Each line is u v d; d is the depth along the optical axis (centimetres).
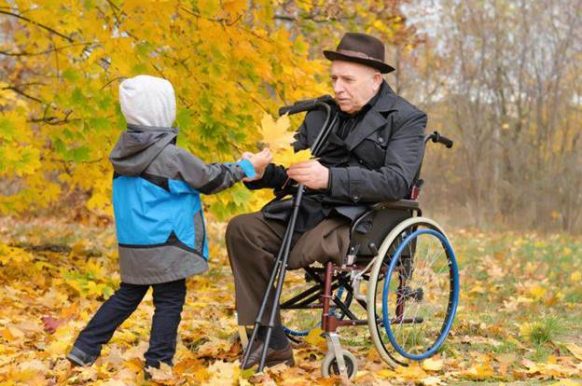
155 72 683
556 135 2430
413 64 2509
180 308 451
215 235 1408
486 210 2306
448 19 2580
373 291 460
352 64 485
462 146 2577
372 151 483
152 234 428
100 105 681
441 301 762
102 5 696
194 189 441
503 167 2444
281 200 496
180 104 717
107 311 452
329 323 457
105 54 684
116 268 899
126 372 444
